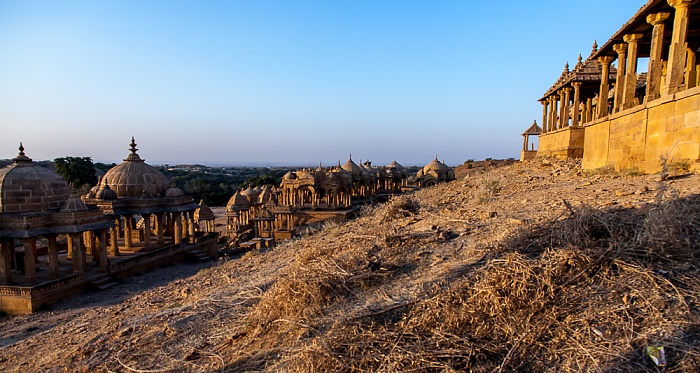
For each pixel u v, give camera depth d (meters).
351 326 5.79
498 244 7.02
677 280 4.98
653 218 6.01
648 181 10.46
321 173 45.31
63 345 9.93
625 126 13.81
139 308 12.09
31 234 17.09
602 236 6.34
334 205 43.12
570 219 6.84
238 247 32.56
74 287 18.41
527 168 24.02
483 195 14.95
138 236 28.42
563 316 4.96
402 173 63.41
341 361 5.07
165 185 27.75
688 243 5.56
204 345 7.52
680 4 11.28
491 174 24.11
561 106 27.39
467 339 4.98
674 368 3.76
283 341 6.54
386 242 9.37
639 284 5.04
